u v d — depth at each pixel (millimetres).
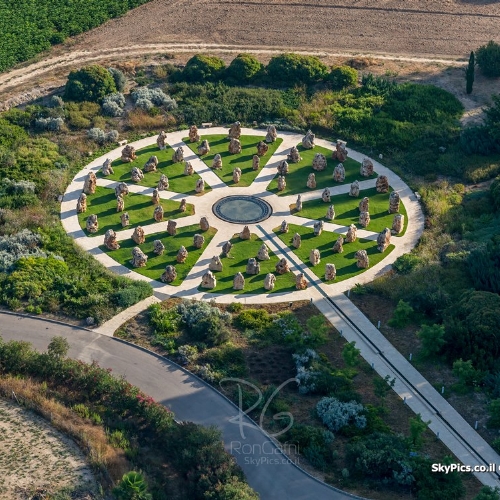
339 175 137750
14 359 104312
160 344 110125
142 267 121812
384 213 132250
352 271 122312
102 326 112438
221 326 110938
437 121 148375
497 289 116500
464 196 135625
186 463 93812
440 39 171125
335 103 151750
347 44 169250
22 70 159875
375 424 99688
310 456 96250
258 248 125312
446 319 111438
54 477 92625
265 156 142625
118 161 140125
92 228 127188
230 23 174250
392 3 180125
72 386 103188
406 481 93312
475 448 98875
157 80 156625
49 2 175625
